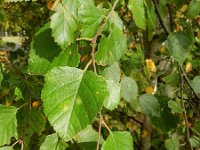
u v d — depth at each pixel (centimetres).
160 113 28
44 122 23
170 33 25
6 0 18
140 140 54
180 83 29
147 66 35
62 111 15
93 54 17
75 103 15
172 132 32
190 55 45
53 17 16
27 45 55
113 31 18
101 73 21
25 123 22
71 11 17
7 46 50
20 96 23
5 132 20
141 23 20
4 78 24
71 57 17
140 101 27
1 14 30
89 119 15
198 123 28
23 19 62
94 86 15
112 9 18
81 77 15
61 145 19
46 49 17
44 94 15
